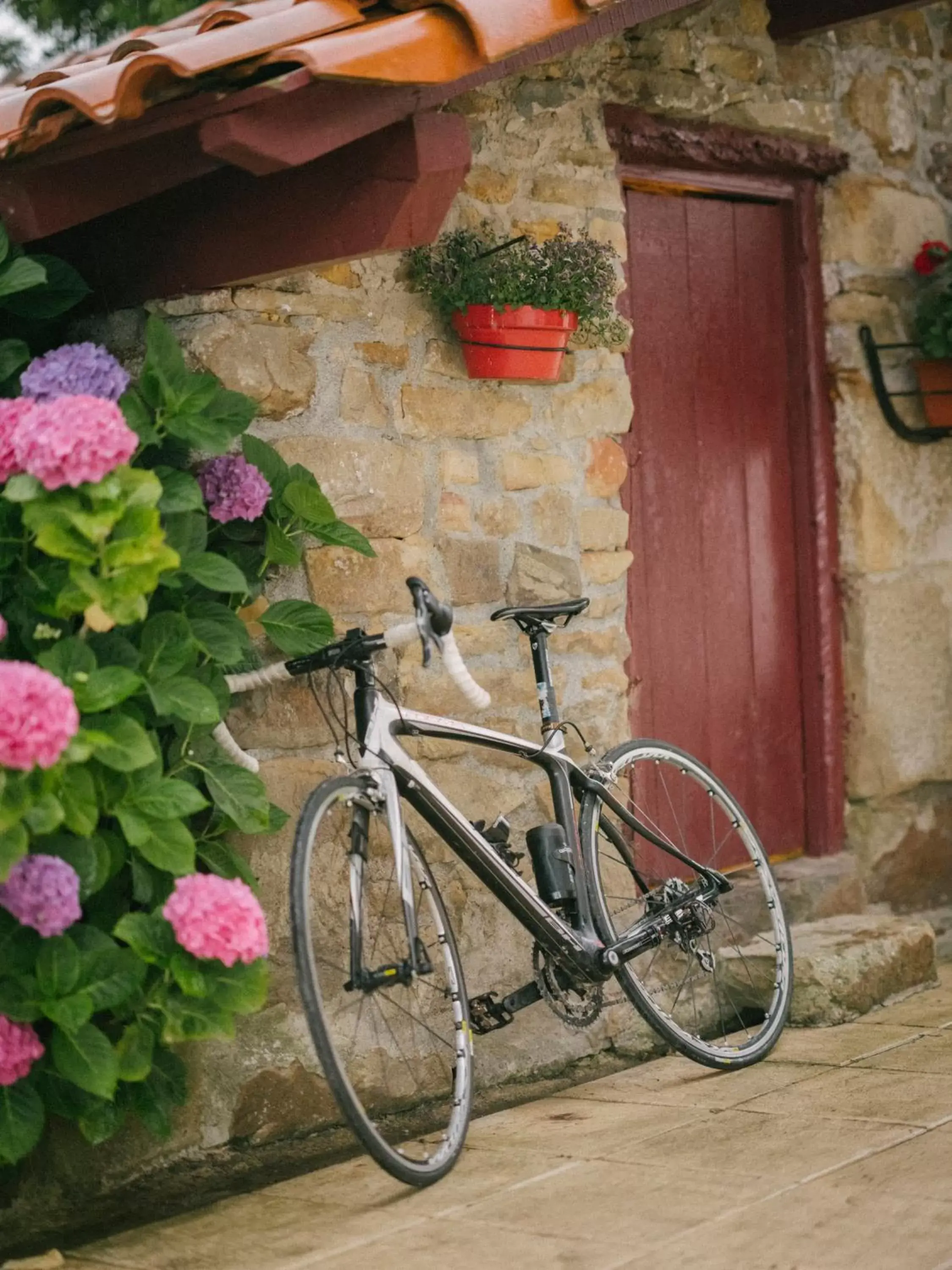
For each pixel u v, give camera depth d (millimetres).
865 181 5172
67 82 3078
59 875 3037
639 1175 3283
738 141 4797
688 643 4812
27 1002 3082
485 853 3566
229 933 3023
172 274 3588
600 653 4387
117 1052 3152
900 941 4664
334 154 3320
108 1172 3463
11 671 2826
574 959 3686
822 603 5129
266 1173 3535
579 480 4352
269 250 3436
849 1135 3449
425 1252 2938
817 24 4801
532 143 4273
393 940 3865
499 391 4152
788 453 5113
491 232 4141
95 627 3076
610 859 4109
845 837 5195
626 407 4457
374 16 3178
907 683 5266
